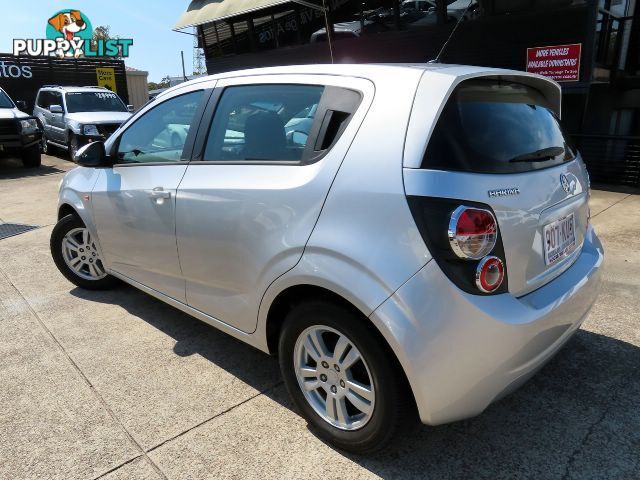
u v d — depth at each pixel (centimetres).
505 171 205
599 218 601
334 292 205
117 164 342
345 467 220
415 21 979
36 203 789
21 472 221
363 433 214
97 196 349
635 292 389
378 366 199
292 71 251
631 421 245
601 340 320
